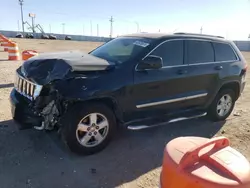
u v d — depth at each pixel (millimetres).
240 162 1940
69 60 3861
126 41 4949
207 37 5395
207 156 1975
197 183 1803
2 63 12484
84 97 3643
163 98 4594
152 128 5191
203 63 5164
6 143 4164
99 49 5227
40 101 3770
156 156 4117
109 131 4105
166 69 4570
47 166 3631
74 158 3887
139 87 4219
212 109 5598
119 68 4078
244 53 33656
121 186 3314
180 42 4859
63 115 3729
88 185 3283
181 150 2125
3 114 5379
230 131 5297
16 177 3340
